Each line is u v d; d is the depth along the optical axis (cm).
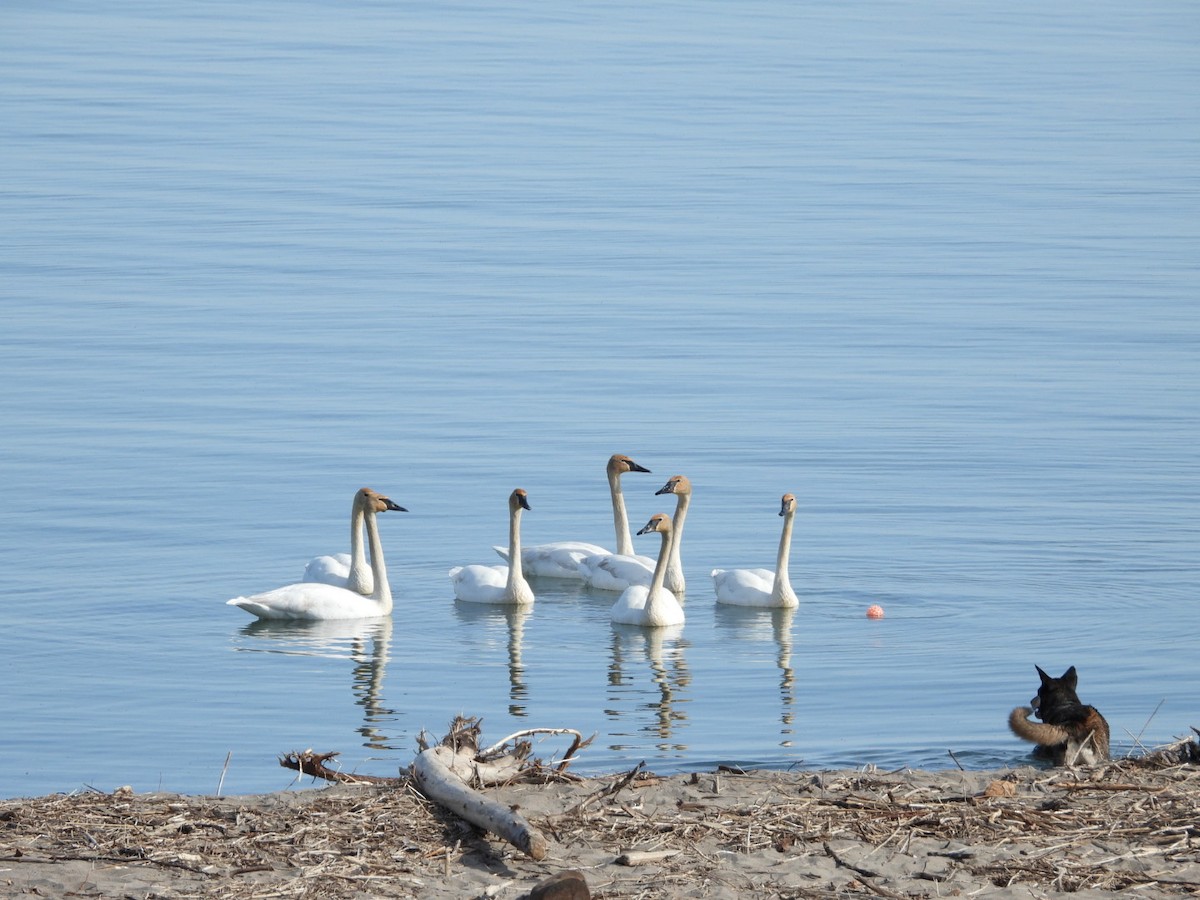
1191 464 3438
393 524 3173
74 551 2908
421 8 16388
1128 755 1614
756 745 1950
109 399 3956
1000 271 5656
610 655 2456
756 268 5731
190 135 8919
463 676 2331
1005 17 15938
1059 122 9625
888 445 3609
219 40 13600
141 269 5597
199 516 3125
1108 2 18138
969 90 10956
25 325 4741
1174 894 1213
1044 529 3034
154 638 2502
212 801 1375
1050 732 1547
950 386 4131
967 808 1364
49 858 1238
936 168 8056
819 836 1312
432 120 9588
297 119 9525
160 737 2020
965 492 3275
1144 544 2936
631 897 1191
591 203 7069
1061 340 4644
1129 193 7300
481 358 4438
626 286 5422
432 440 3672
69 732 2039
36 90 10469
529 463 3531
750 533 3125
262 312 4984
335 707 2161
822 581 2827
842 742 1961
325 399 3994
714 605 2792
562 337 4703
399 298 5216
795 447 3612
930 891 1211
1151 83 11488
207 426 3738
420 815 1328
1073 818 1345
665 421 3828
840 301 5203
